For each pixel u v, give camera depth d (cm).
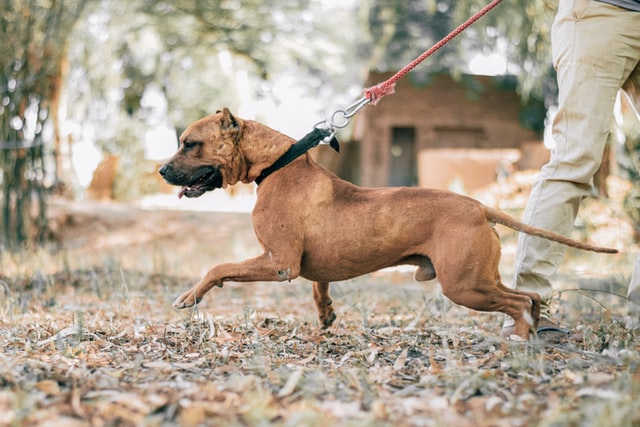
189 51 1902
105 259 948
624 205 865
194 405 303
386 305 673
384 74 2231
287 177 452
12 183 1109
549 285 474
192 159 459
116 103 1944
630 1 459
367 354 417
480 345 430
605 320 489
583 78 463
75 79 1694
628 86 494
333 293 702
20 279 773
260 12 1900
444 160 1856
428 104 2291
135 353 416
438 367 376
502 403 314
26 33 1070
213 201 2295
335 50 2030
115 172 2238
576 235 931
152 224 1468
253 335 476
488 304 421
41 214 1144
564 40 470
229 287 812
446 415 298
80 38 1594
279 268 439
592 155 464
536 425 284
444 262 418
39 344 439
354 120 2362
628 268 788
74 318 529
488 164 1855
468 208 423
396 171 2391
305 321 541
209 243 1361
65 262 858
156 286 798
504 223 429
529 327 424
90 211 1459
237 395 322
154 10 1753
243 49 1892
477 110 2289
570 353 411
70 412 296
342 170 2609
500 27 1134
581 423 283
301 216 441
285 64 1956
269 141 460
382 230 430
